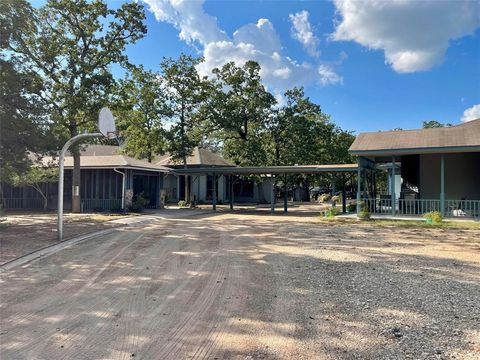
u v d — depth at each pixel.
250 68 26.36
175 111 23.88
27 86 13.27
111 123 13.85
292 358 3.21
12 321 4.16
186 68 23.44
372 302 4.76
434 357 3.21
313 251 8.51
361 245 9.32
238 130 26.67
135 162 20.86
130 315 4.34
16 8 13.35
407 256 7.82
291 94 28.14
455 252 8.27
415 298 4.91
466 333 3.74
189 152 24.03
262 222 15.38
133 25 18.72
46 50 17.09
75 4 17.42
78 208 19.14
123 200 19.62
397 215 16.09
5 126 11.95
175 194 29.86
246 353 3.31
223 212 21.00
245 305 4.67
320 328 3.90
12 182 19.14
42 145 13.05
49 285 5.70
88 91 17.47
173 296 5.09
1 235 11.00
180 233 11.86
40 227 13.00
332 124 34.53
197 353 3.32
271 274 6.31
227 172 21.12
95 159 20.89
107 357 3.25
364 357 3.21
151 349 3.41
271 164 28.61
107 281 5.93
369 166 18.81
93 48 18.64
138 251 8.62
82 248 9.05
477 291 5.23
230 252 8.45
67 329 3.91
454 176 16.50
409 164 17.86
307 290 5.33
